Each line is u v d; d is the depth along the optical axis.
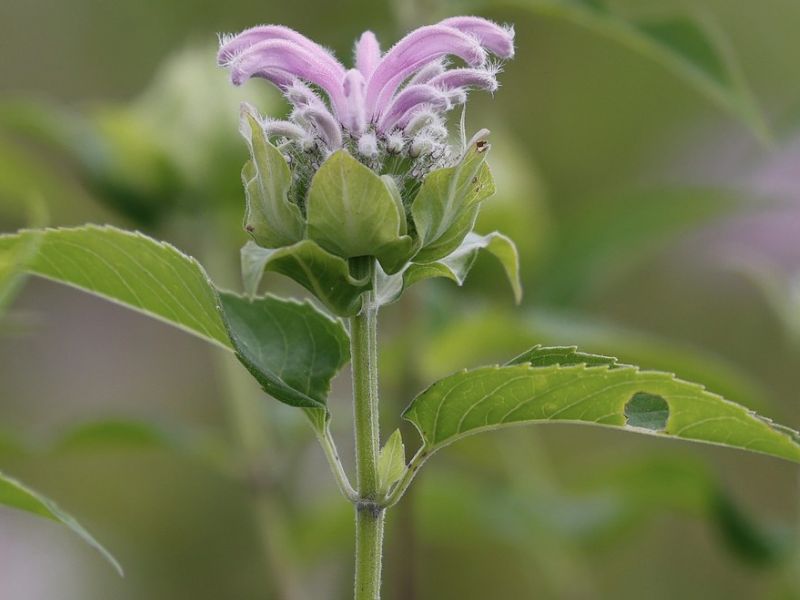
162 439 0.75
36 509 0.60
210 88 0.80
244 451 0.78
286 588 0.77
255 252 0.58
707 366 0.74
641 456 0.80
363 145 0.58
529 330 0.75
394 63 0.59
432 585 1.05
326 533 0.85
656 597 1.03
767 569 0.79
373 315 0.59
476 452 0.91
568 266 0.84
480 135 0.58
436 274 0.59
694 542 1.04
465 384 0.58
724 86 0.70
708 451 1.05
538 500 0.86
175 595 1.07
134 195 0.80
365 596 0.59
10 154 0.86
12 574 1.07
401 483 0.59
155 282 0.61
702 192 0.82
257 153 0.58
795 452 0.58
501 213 0.80
